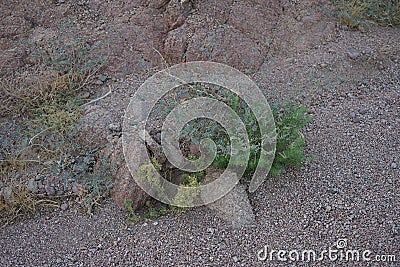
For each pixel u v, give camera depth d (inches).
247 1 104.6
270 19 104.9
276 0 106.7
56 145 86.4
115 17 104.2
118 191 78.4
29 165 84.7
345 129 88.5
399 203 77.4
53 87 93.7
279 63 100.4
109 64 98.2
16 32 100.9
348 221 75.9
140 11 103.8
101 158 83.4
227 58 98.0
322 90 95.6
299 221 76.4
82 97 93.7
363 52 102.9
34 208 80.0
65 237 76.5
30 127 89.3
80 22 103.9
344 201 78.1
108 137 85.3
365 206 77.4
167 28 102.7
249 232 75.4
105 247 74.8
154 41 100.9
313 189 80.0
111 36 100.7
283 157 79.2
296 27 105.3
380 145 85.7
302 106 90.1
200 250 73.7
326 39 105.7
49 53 98.5
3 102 92.3
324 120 90.2
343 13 108.5
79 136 87.0
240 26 102.2
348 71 99.5
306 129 88.5
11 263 73.6
